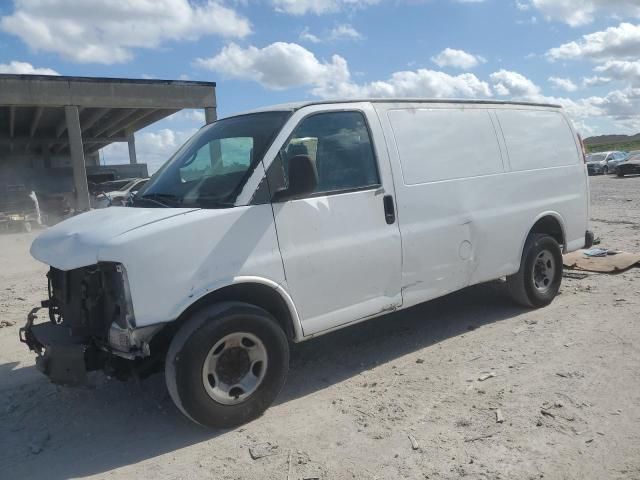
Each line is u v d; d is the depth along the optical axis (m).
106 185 26.06
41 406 4.63
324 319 4.48
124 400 4.67
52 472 3.64
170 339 4.11
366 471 3.43
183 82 25.83
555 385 4.40
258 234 4.11
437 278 5.27
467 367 4.89
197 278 3.85
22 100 22.61
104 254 3.65
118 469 3.63
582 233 6.96
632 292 6.83
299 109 4.52
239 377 4.05
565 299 6.76
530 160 6.25
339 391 4.59
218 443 3.87
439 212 5.25
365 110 4.92
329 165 4.59
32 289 9.17
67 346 3.99
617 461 3.39
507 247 5.95
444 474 3.35
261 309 4.09
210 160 4.65
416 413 4.11
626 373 4.54
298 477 3.41
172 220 3.86
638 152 41.41
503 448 3.58
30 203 21.53
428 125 5.33
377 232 4.76
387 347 5.55
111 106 24.42
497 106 6.07
